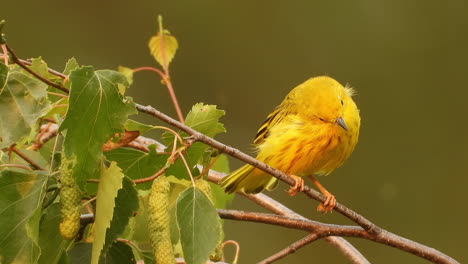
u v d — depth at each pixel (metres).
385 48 18.91
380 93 18.69
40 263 5.00
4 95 4.75
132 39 18.77
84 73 4.82
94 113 4.83
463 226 17.19
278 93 18.75
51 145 6.47
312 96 8.02
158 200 4.73
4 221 4.81
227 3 19.06
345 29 18.94
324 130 7.89
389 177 17.91
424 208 17.53
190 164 5.67
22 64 4.83
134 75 18.25
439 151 18.09
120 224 5.09
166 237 4.70
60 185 4.93
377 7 18.94
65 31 18.22
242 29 19.11
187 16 19.05
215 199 7.55
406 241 6.51
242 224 15.67
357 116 8.23
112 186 4.68
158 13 18.61
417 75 18.59
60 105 5.07
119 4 18.80
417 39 18.67
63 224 4.77
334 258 15.99
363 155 18.09
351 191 17.72
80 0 18.44
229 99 18.78
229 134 18.25
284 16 19.14
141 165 5.62
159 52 7.71
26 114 4.75
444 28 18.80
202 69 18.83
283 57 19.00
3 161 5.68
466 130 18.31
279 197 16.80
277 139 7.95
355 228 6.48
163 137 5.64
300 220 6.38
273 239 15.58
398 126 18.50
